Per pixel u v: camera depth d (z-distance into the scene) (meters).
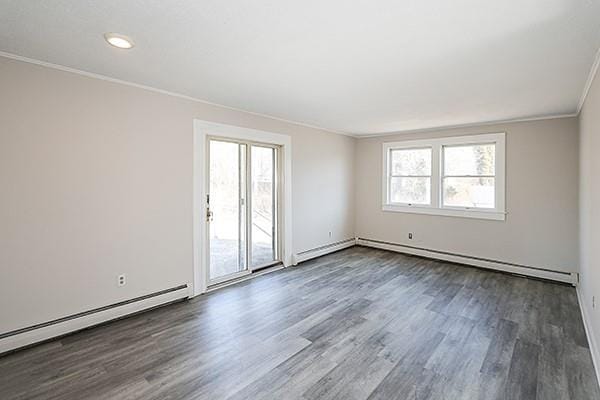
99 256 2.95
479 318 3.16
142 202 3.24
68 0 1.66
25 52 2.36
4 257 2.44
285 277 4.47
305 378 2.19
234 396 1.99
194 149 3.68
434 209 5.46
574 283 4.17
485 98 3.46
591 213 2.82
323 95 3.42
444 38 2.05
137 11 1.76
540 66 2.52
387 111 4.14
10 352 2.45
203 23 1.89
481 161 5.02
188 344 2.63
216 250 4.08
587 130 3.09
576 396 2.02
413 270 4.83
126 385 2.09
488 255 4.92
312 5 1.68
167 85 3.15
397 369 2.30
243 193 4.39
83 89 2.80
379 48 2.22
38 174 2.58
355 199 6.51
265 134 4.52
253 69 2.67
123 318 3.10
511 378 2.20
